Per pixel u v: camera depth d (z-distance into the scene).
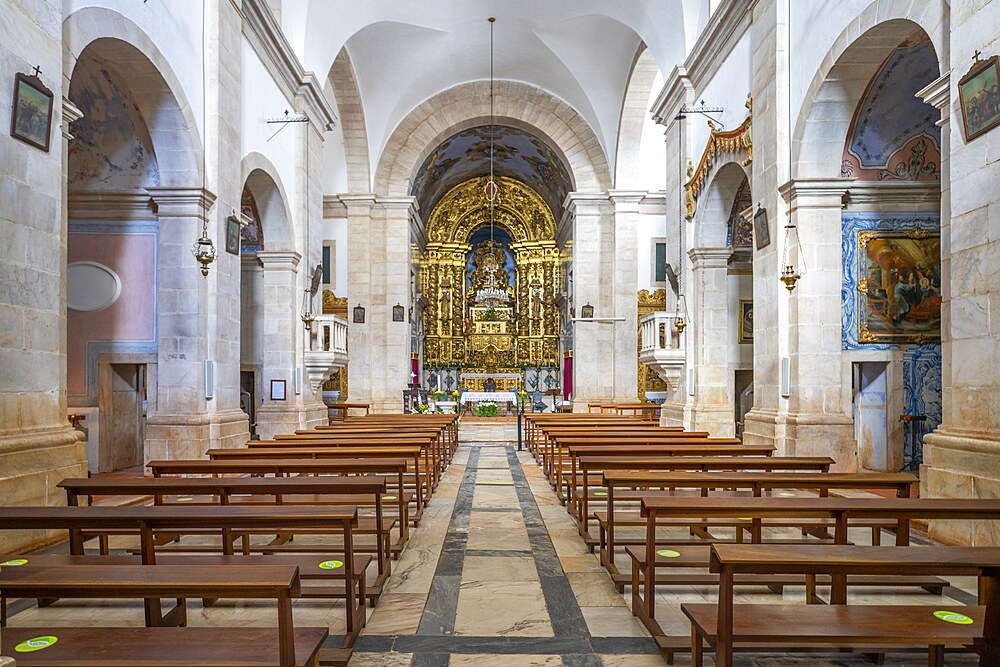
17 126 6.38
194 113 10.60
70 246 11.16
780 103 10.56
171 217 10.59
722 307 14.51
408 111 23.67
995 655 3.21
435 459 10.59
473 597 5.32
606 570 6.03
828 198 10.18
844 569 3.24
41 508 4.38
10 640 3.12
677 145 15.73
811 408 10.12
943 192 7.11
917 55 9.10
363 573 4.82
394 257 23.86
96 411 11.05
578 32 20.38
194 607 5.03
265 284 15.26
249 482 5.28
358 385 23.06
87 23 7.75
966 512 4.44
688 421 14.41
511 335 34.31
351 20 17.39
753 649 3.96
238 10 12.01
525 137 27.70
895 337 11.14
